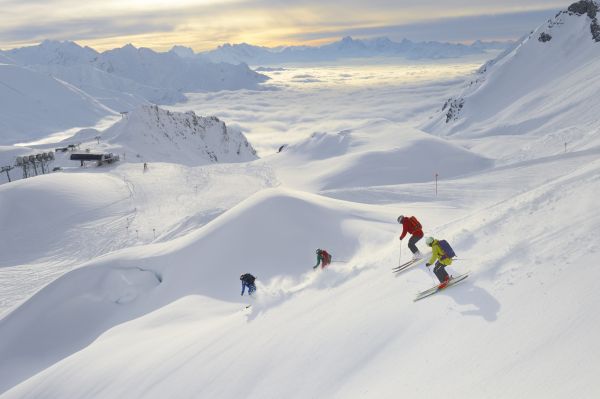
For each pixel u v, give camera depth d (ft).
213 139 645.10
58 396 52.95
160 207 235.81
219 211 193.88
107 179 283.59
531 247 33.32
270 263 86.33
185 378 42.50
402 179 308.40
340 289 46.57
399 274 41.73
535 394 19.86
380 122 483.10
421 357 28.02
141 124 567.18
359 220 95.96
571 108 593.42
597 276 26.00
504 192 194.80
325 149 414.21
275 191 104.78
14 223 214.69
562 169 219.20
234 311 71.31
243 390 35.96
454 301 31.89
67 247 193.47
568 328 23.06
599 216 32.91
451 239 42.29
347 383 30.19
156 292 91.45
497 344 25.07
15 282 161.58
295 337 39.32
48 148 566.36
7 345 88.33
